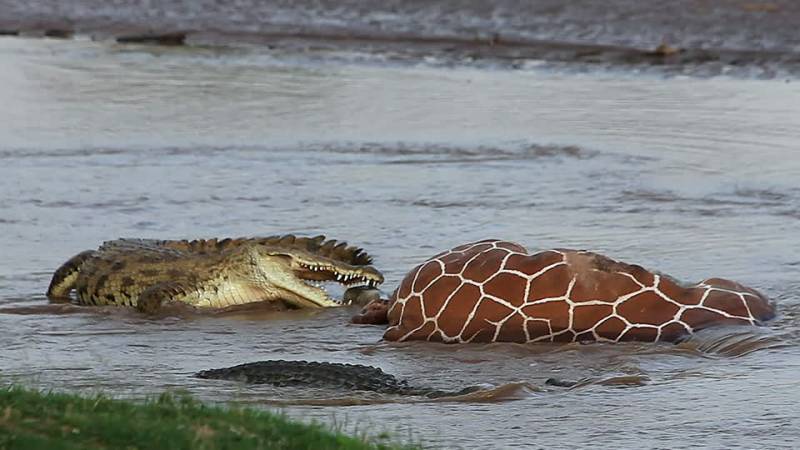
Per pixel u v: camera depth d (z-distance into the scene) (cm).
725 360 4472
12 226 6531
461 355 4656
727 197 7000
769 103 9419
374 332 5028
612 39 11150
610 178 7444
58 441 3131
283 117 9169
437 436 3741
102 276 5459
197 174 7606
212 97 9825
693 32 11081
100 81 10362
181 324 5156
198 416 3441
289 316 5275
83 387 4234
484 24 11656
